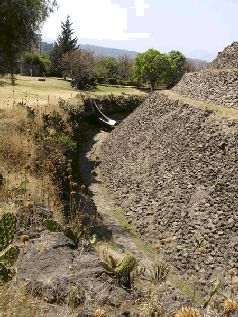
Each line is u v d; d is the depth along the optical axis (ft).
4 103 97.30
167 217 65.00
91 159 107.34
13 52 85.15
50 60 285.43
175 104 97.50
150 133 96.58
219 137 71.97
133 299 19.24
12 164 47.57
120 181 86.58
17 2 79.30
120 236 62.90
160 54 247.09
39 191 41.70
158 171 78.84
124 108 171.32
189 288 48.85
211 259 52.08
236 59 106.32
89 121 142.31
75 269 21.15
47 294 18.19
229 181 62.59
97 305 17.94
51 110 101.30
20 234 25.09
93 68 260.21
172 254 56.29
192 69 303.48
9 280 17.25
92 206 70.44
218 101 89.66
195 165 70.90
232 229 55.06
